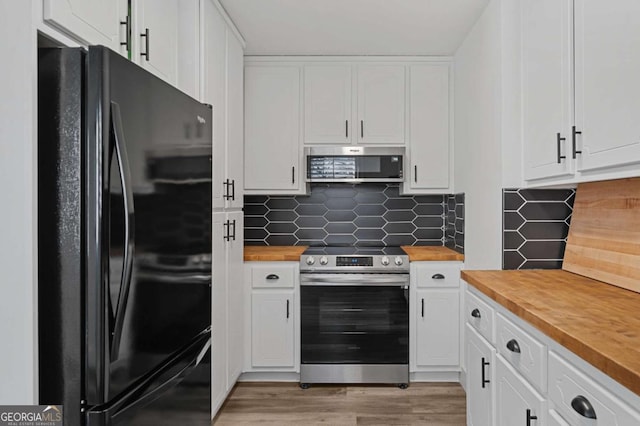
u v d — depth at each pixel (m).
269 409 2.78
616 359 0.96
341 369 3.10
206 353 1.78
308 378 3.10
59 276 1.12
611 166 1.51
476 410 1.97
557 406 1.24
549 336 1.25
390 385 3.14
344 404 2.85
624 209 1.79
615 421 0.96
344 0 2.49
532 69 2.09
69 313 1.12
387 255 3.12
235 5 2.55
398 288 3.09
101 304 1.12
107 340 1.13
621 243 1.80
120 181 1.16
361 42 3.11
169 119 1.45
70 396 1.12
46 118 1.12
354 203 3.70
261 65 3.39
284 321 3.13
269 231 3.72
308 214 3.71
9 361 1.11
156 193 1.36
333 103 3.38
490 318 1.79
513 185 2.30
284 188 3.39
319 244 3.71
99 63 1.11
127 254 1.17
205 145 1.79
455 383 3.17
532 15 2.09
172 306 1.48
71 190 1.12
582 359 1.10
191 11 2.22
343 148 3.31
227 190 2.67
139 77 1.27
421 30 2.89
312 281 3.09
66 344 1.12
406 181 3.38
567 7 1.76
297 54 3.36
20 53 1.11
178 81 2.23
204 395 1.78
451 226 3.45
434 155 3.36
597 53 1.56
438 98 3.36
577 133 1.69
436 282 3.10
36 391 1.11
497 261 2.37
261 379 3.24
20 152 1.10
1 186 1.10
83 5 1.38
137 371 1.26
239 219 2.98
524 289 1.74
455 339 3.10
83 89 1.12
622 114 1.42
